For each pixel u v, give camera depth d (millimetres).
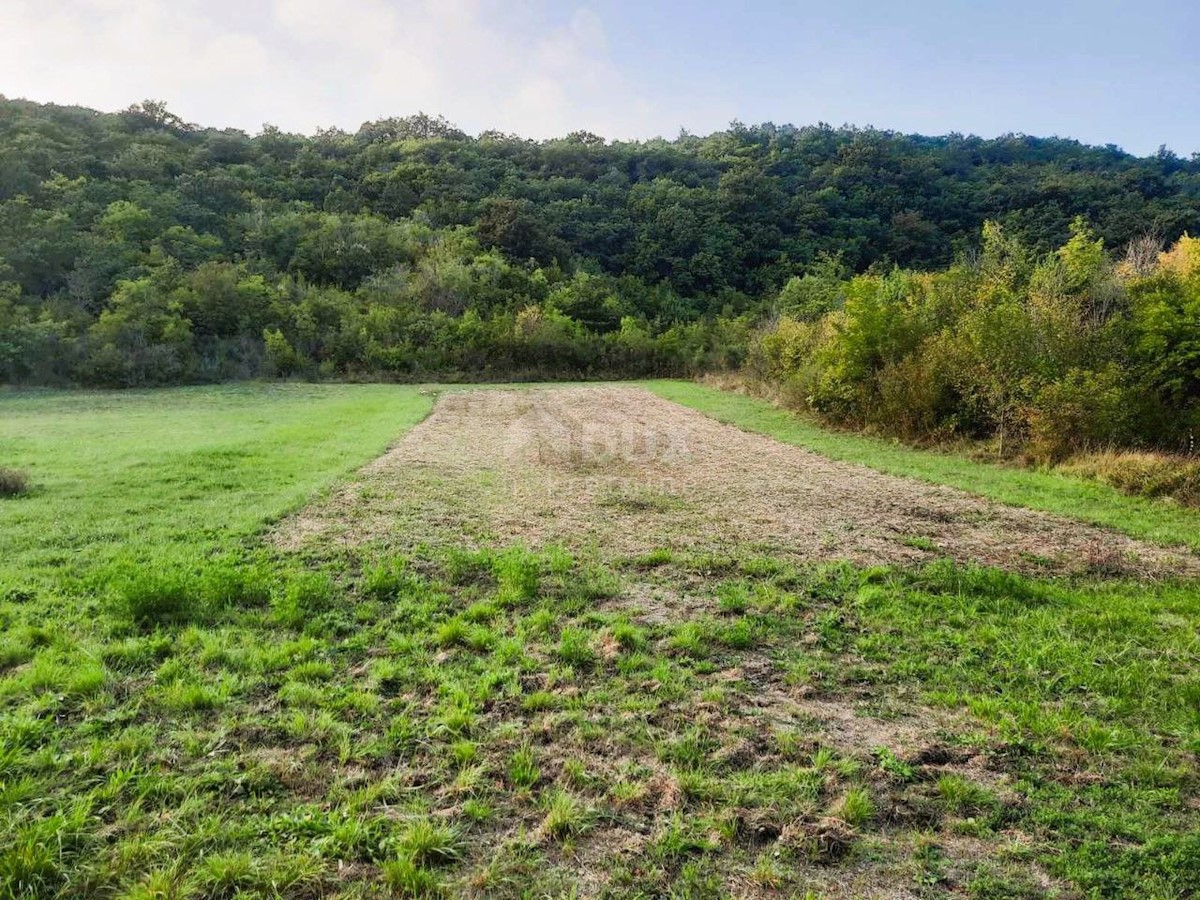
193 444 14094
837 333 19641
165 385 31656
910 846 2988
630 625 5266
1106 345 13984
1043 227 43156
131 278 35688
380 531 7840
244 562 6590
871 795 3316
